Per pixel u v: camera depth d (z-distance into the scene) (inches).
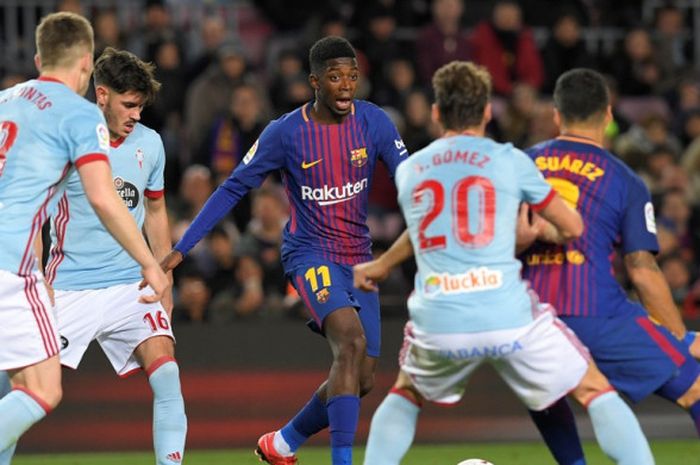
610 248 773.3
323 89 848.9
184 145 1697.8
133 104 850.8
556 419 803.4
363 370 882.8
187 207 1521.9
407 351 749.3
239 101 1617.9
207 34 1763.0
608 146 1692.9
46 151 744.3
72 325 863.7
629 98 1894.7
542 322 724.0
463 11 2046.0
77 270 869.2
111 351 882.1
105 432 1187.3
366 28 1803.6
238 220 1572.3
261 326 1213.7
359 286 764.6
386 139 876.6
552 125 1576.0
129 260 879.7
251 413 1205.1
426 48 1791.3
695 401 765.3
